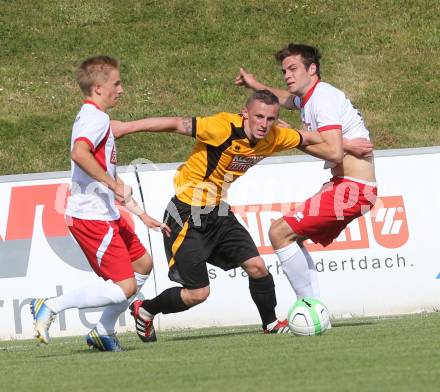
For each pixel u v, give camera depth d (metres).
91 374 17.14
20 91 53.41
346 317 33.84
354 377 15.03
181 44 58.53
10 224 33.84
